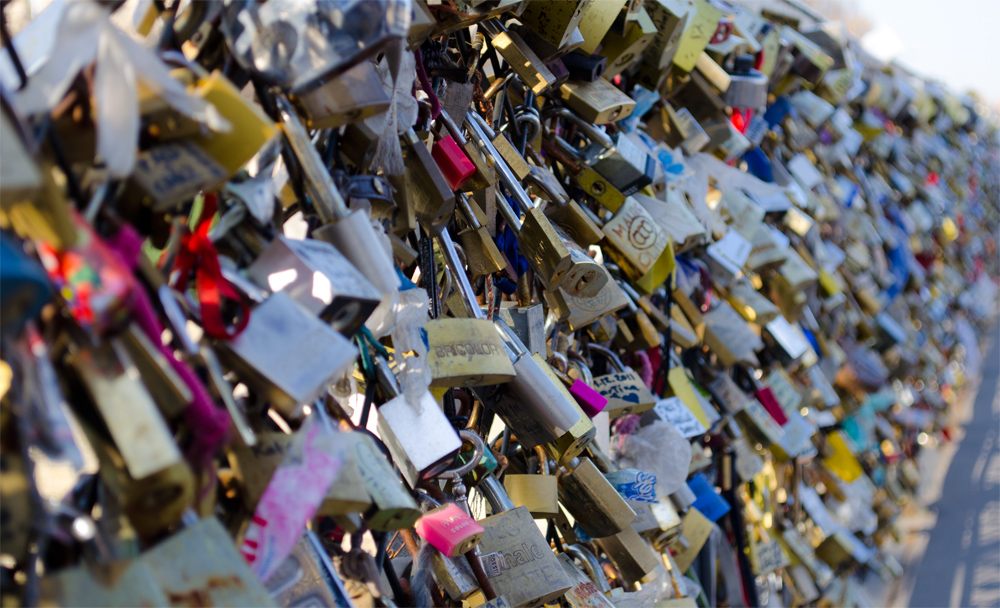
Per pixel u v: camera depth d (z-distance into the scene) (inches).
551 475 62.3
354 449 38.6
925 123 346.9
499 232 67.9
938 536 228.2
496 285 67.2
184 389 28.4
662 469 79.0
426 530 47.9
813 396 145.3
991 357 456.8
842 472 167.8
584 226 73.4
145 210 33.6
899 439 249.0
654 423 81.2
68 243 25.4
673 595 78.2
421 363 46.1
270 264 37.0
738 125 133.7
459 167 59.0
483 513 61.0
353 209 46.1
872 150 253.0
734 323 110.2
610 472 69.8
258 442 34.5
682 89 114.2
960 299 401.4
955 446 317.7
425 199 53.5
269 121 33.0
